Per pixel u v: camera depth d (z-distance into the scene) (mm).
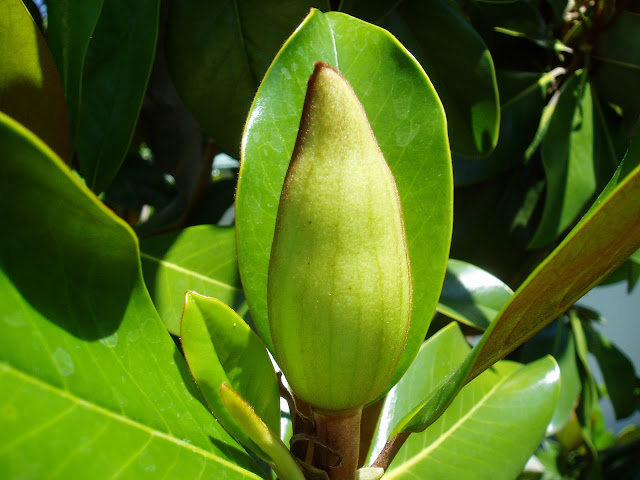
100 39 325
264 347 220
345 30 260
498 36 448
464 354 344
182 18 357
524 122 439
